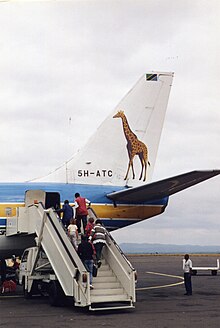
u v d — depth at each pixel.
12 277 31.41
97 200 26.86
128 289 19.17
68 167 28.00
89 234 20.98
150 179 28.62
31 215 23.56
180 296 24.02
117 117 28.77
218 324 15.66
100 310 18.92
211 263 65.88
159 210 27.48
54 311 18.92
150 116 28.89
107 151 28.45
